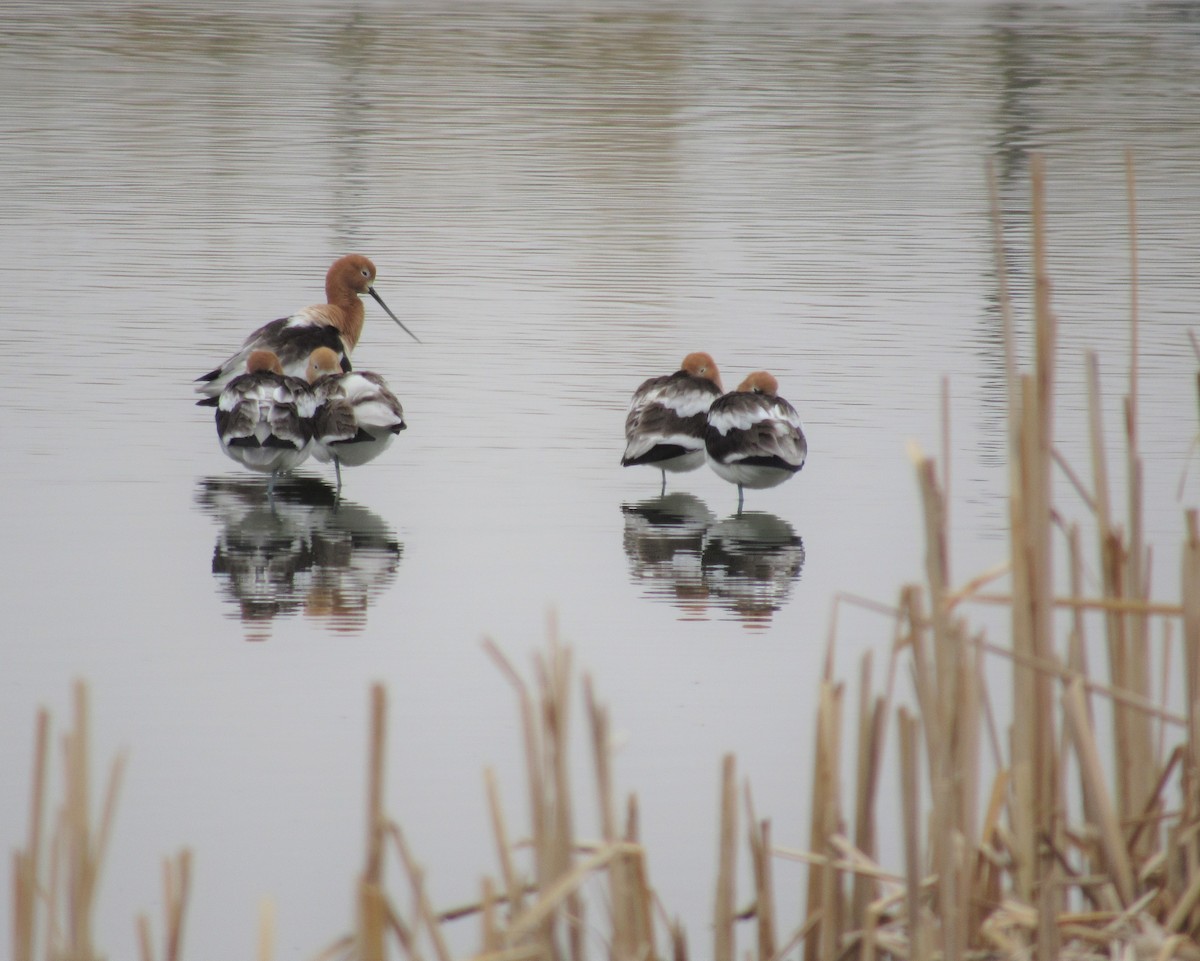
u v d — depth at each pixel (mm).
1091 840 6766
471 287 23969
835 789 6562
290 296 23141
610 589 12508
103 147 35250
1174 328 21250
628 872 6234
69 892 5586
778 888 8281
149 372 19016
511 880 6020
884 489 15086
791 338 20922
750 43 53656
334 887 8234
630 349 20438
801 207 30516
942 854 6168
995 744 7062
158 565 12844
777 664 11062
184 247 26234
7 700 10219
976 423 17125
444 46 52062
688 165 34844
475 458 16125
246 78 45438
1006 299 6594
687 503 14812
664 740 9867
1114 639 6918
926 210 30297
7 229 27172
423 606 12078
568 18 59094
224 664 10930
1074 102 43000
